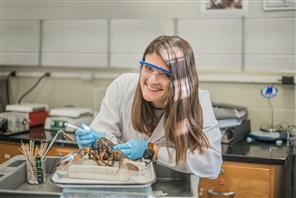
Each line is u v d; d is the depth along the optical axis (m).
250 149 2.28
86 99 3.05
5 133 2.56
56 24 2.83
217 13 2.57
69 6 2.80
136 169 1.33
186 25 2.62
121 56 2.75
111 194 1.23
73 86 3.06
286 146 2.37
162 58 1.44
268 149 2.28
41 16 2.85
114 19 2.73
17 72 3.15
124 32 2.73
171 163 1.57
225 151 2.22
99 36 2.77
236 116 2.40
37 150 1.51
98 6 2.75
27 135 2.58
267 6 2.49
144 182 1.27
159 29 2.67
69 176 1.33
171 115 1.52
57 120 2.71
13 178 1.37
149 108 1.67
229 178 2.17
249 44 2.55
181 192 1.38
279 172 2.32
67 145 2.40
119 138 1.91
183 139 1.54
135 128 1.68
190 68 1.52
